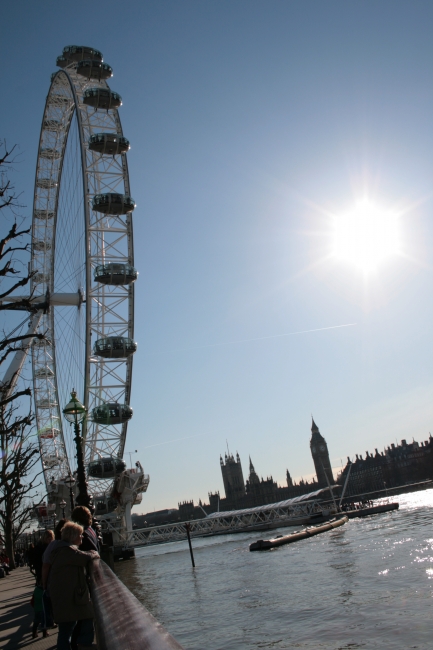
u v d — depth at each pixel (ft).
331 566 185.78
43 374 225.76
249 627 110.73
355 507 628.69
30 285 213.05
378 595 123.03
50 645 45.39
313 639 94.38
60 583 29.32
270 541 319.27
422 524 301.02
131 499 322.96
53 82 229.86
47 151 225.56
